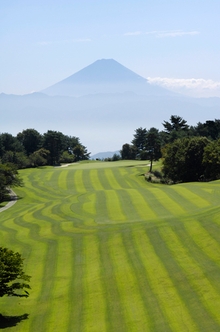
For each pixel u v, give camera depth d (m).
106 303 25.05
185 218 38.22
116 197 58.88
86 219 48.00
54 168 137.38
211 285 25.27
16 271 25.12
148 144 113.75
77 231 41.44
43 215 53.75
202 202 49.94
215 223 35.56
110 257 32.50
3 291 25.36
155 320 22.09
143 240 34.59
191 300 23.81
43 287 29.06
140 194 59.06
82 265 32.06
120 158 181.00
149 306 23.81
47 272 31.72
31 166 148.50
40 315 24.78
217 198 51.72
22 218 53.69
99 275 29.33
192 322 21.42
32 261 34.47
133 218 45.38
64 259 33.94
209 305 22.97
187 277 26.77
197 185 64.56
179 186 63.72
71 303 25.86
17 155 143.12
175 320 21.81
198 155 93.50
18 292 28.59
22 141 177.88
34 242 39.56
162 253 31.39
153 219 41.06
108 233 38.00
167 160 97.31
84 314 24.06
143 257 31.17
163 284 26.36
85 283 28.48
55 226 45.44
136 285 26.81
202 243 32.12
